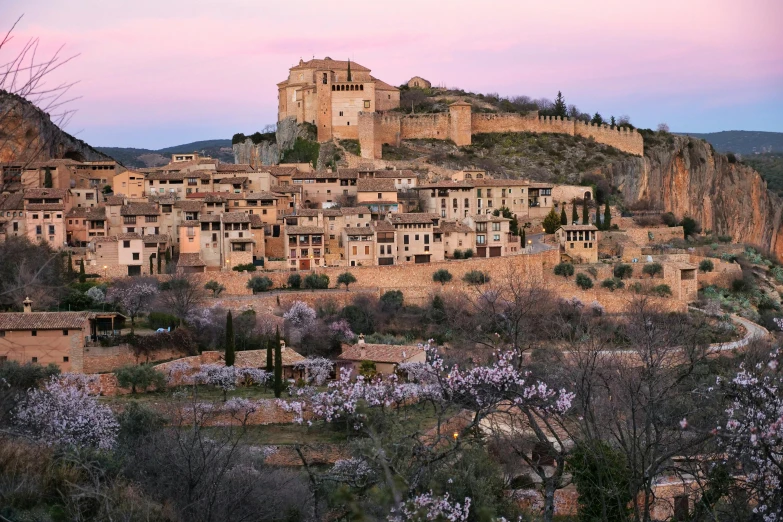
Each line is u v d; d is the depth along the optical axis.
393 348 104.62
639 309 97.06
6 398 56.72
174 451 56.62
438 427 49.03
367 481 43.09
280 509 52.62
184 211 154.62
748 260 181.38
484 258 148.75
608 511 52.28
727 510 46.47
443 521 39.16
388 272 142.75
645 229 188.88
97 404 71.31
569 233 164.12
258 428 77.75
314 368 97.12
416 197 183.38
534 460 63.78
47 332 90.50
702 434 47.31
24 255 65.44
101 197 168.75
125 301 113.75
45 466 49.41
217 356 101.88
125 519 44.62
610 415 56.00
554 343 93.94
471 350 91.12
